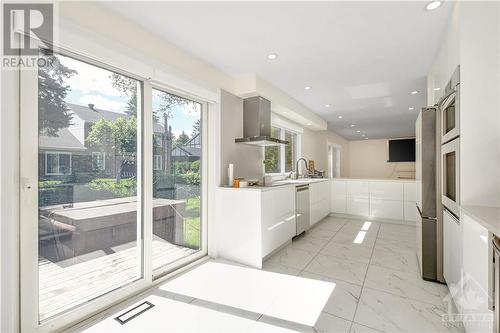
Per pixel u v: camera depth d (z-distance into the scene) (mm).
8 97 1438
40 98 1624
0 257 1415
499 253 1061
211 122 3057
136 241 2262
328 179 5363
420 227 2492
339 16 1984
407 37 2314
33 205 1559
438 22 2068
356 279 2418
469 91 1705
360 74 3256
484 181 1673
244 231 2855
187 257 2801
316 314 1844
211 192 3059
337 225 4707
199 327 1713
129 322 1774
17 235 1491
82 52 1707
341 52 2629
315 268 2703
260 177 3988
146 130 2285
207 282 2383
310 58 2779
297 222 3762
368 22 2072
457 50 1780
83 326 1727
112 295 1982
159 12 1931
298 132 5547
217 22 2074
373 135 9195
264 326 1713
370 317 1795
